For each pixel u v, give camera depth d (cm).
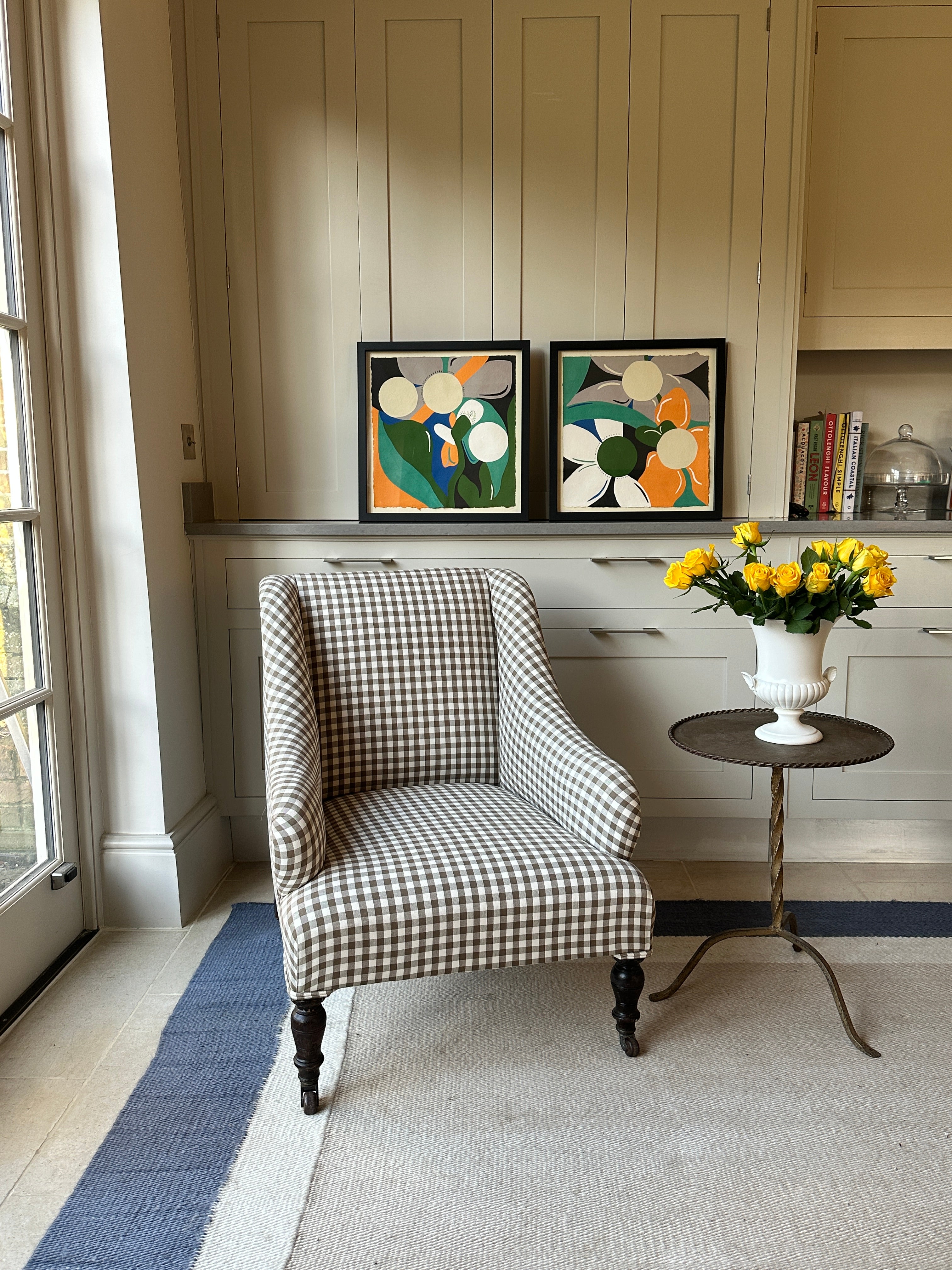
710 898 260
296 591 218
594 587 268
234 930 243
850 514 289
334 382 279
